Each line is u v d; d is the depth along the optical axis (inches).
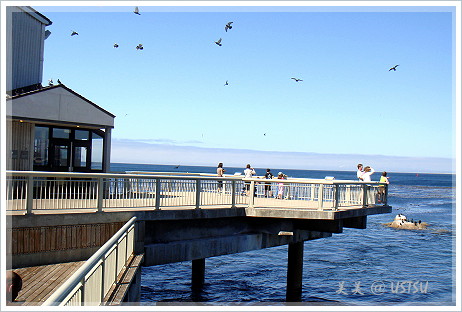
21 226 386.9
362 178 757.9
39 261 397.4
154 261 474.3
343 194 638.5
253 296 832.9
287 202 644.7
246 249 579.8
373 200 684.7
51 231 405.7
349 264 1173.1
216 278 972.6
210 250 535.2
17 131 596.7
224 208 548.4
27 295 311.7
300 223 622.5
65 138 648.4
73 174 425.4
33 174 400.5
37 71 741.3
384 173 722.2
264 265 1131.9
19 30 693.9
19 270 378.6
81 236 425.4
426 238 1702.8
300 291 757.3
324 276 1019.3
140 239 464.8
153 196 514.9
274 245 612.7
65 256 414.0
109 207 455.8
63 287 187.2
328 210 572.7
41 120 606.5
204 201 554.6
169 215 489.7
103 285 280.7
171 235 510.6
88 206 451.8
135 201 494.3
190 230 531.5
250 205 582.6
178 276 978.1
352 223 672.4
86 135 668.1
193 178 524.1
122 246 380.5
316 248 1440.7
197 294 831.7
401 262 1214.3
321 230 604.1
